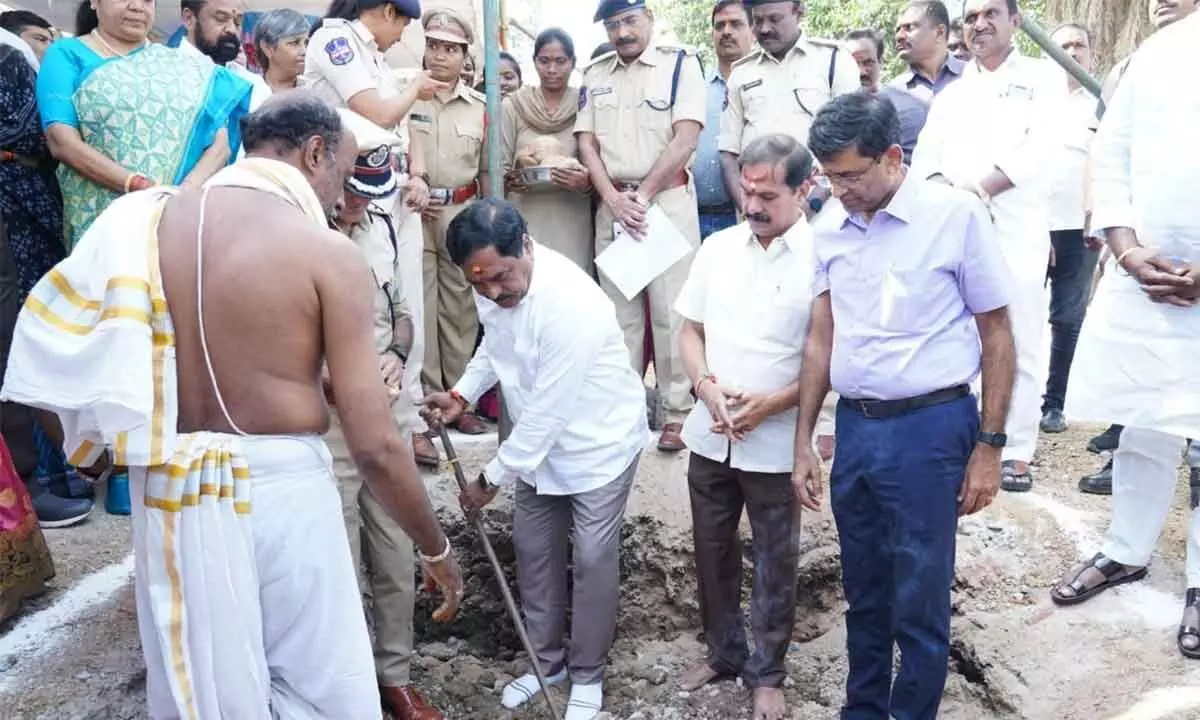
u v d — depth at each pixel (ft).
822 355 9.41
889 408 8.64
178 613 6.48
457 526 13.66
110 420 6.18
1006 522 12.41
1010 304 8.41
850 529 9.20
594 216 15.49
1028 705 9.80
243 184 6.56
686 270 14.40
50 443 13.25
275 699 7.00
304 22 12.14
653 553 13.24
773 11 14.12
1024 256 12.46
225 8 13.11
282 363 6.44
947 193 8.32
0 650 10.41
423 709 10.93
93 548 12.53
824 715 11.09
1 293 12.75
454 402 11.15
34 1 20.12
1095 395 10.41
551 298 10.05
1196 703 8.93
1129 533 10.73
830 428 11.78
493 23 11.77
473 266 9.68
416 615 14.05
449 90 14.85
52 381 6.32
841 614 12.63
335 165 7.18
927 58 15.56
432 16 14.58
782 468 10.18
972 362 8.58
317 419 6.68
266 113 6.89
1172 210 9.56
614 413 10.79
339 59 11.09
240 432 6.49
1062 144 12.48
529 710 11.98
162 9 20.58
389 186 9.67
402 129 12.60
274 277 6.31
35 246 12.54
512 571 13.88
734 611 11.53
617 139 14.17
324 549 6.77
